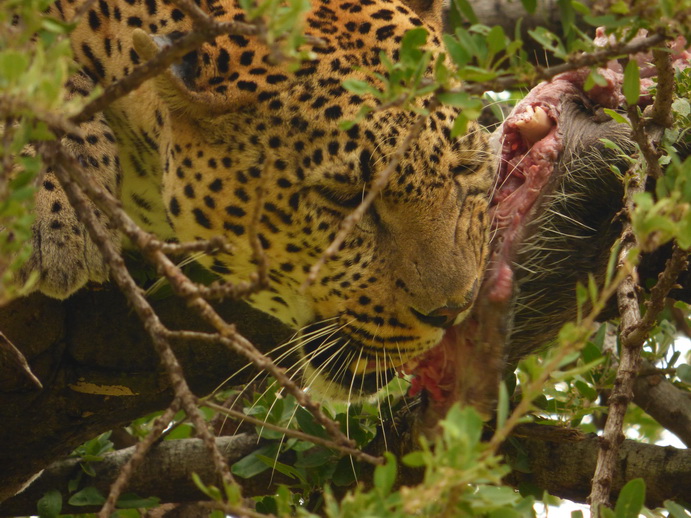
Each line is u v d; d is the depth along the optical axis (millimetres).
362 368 7578
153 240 3914
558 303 8797
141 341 7613
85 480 7934
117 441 9359
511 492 3889
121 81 4043
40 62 3238
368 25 7355
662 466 6977
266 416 7426
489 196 8539
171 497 7930
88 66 7781
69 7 7738
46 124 3549
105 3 7707
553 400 7621
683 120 7176
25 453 7727
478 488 4246
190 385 7961
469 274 7344
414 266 7293
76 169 4035
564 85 9125
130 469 3902
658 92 5965
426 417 7328
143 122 7742
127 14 7617
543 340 9016
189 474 7809
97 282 7109
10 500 8047
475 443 3484
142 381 7719
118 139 7992
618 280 3869
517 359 9008
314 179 7102
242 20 7215
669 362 8367
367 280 7387
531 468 7344
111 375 7617
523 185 8688
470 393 7270
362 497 3510
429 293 7242
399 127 7082
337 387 7734
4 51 3289
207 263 7668
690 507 6914
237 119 7121
